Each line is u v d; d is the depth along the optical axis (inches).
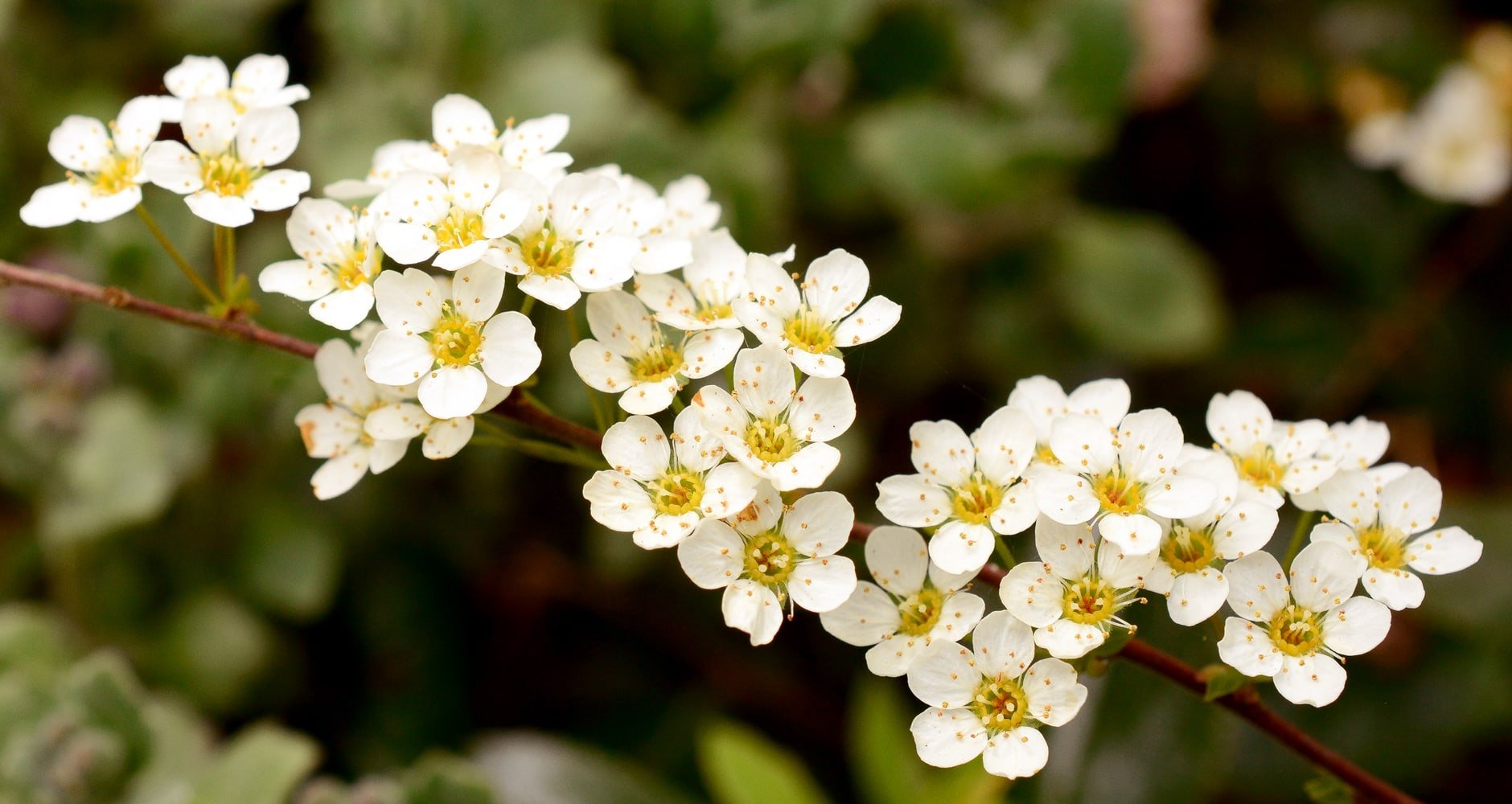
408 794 10.1
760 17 11.6
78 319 11.1
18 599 11.4
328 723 11.5
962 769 10.7
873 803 11.2
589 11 11.5
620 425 9.1
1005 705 9.0
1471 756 12.1
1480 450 13.6
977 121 12.5
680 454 9.1
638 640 12.3
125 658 11.1
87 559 11.2
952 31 12.5
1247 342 13.8
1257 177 14.2
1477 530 11.6
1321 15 14.6
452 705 11.7
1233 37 14.5
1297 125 14.3
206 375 11.1
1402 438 13.5
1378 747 11.5
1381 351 13.7
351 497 11.3
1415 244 13.9
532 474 11.5
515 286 10.5
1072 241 12.5
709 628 12.3
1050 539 9.1
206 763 10.5
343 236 9.4
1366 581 9.1
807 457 9.1
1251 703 9.3
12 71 11.7
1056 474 9.1
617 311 9.2
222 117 9.4
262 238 11.3
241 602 11.2
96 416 11.0
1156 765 10.6
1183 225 14.4
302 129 11.7
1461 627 11.4
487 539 11.7
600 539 11.3
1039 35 12.7
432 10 11.4
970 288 12.7
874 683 11.9
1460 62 14.4
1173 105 14.1
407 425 9.3
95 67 12.0
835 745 12.0
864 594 9.1
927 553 9.2
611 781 11.0
